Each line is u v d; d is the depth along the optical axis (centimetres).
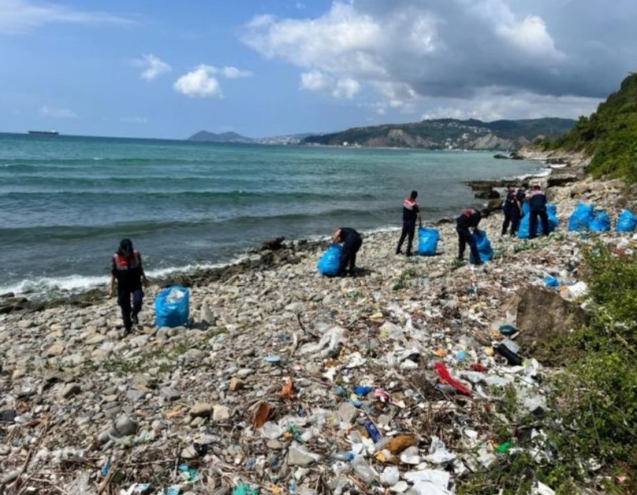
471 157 15738
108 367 885
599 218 1788
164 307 1127
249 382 727
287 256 2030
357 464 541
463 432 588
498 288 1084
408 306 999
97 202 3180
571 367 599
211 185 4359
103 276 1761
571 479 490
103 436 621
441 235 2372
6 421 696
